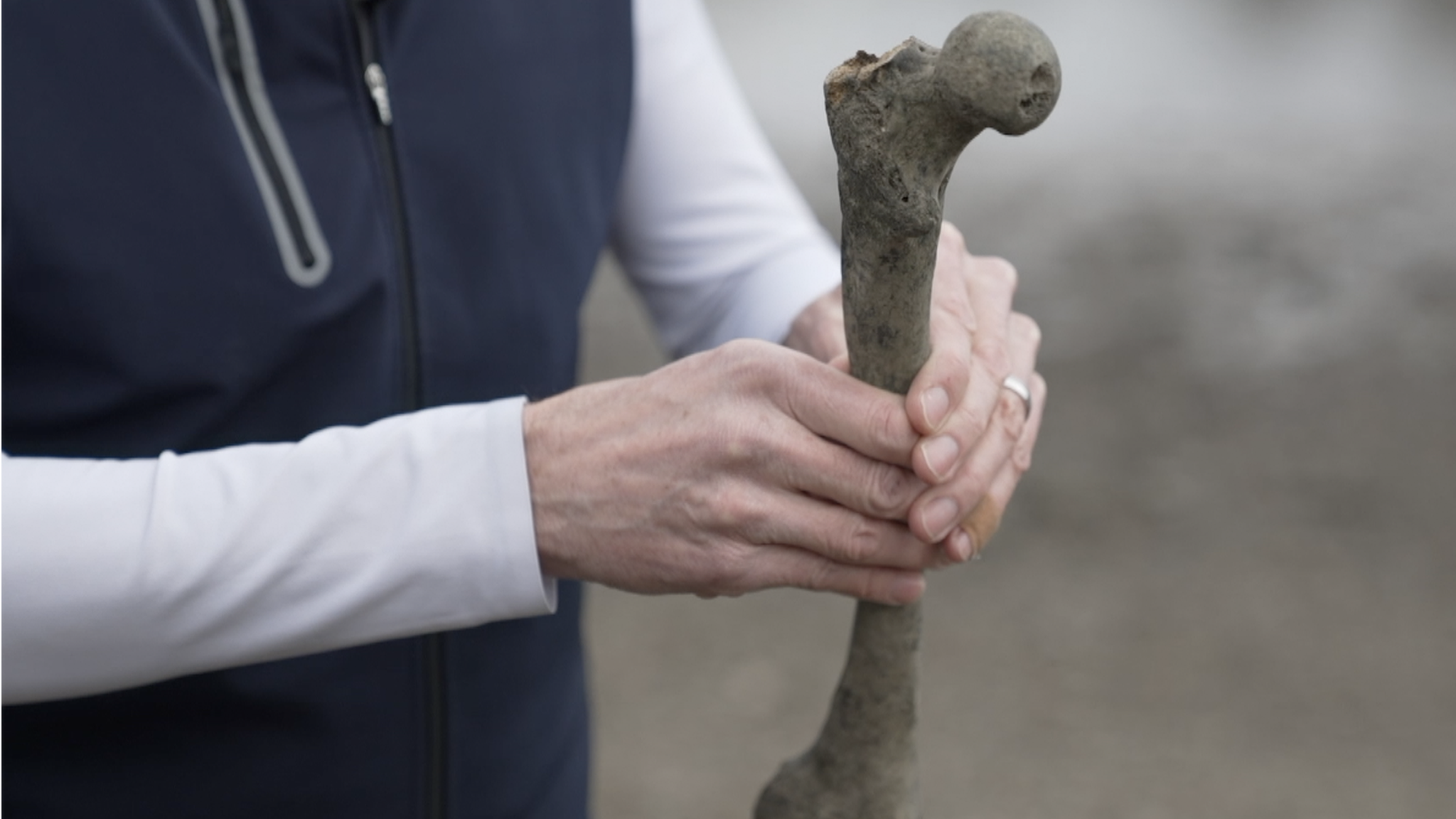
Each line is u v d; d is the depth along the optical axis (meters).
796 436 0.77
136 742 0.93
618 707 2.95
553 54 1.05
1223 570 3.39
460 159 0.98
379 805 1.00
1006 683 3.00
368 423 0.96
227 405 0.91
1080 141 7.91
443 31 0.98
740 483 0.78
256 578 0.78
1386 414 4.20
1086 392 4.41
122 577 0.77
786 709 2.93
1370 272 5.46
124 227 0.86
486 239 1.00
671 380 0.80
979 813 2.59
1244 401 4.32
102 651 0.78
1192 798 2.61
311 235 0.92
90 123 0.85
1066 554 3.49
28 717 0.92
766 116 8.51
